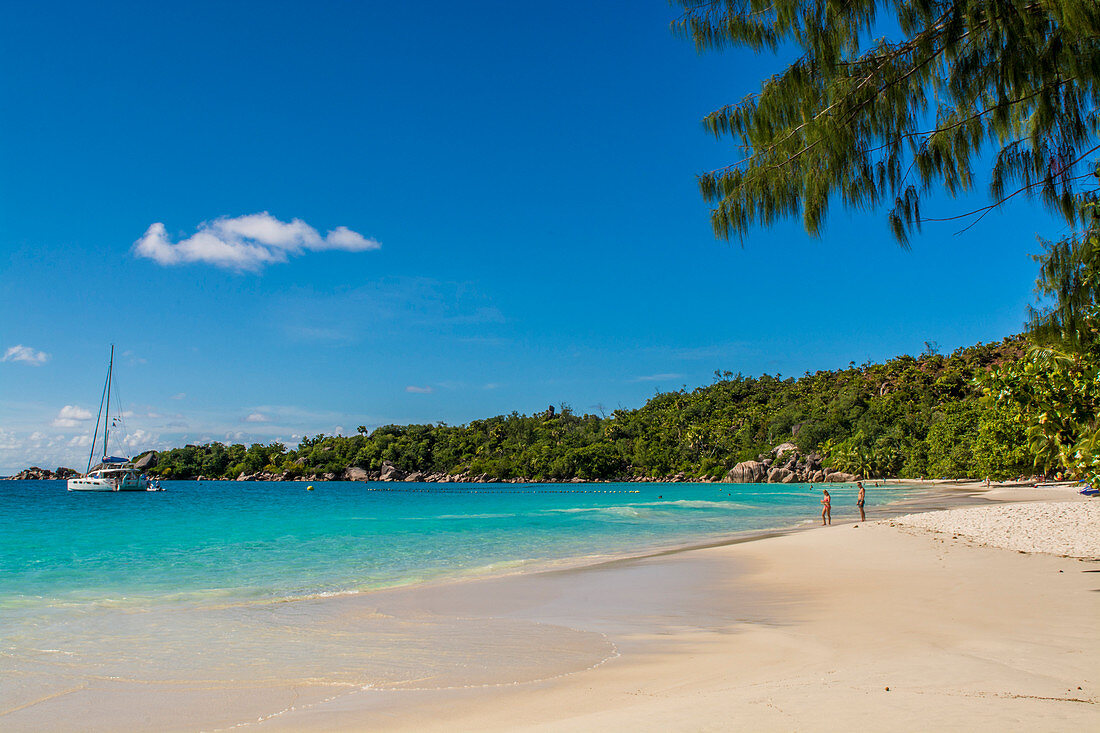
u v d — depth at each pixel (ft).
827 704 14.71
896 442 321.93
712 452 418.10
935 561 44.83
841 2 16.65
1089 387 29.94
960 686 16.22
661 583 41.75
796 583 39.50
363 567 54.44
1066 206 18.47
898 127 18.02
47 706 18.58
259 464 538.47
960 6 16.29
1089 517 62.64
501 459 459.32
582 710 16.67
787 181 18.47
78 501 199.93
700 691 17.76
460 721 16.35
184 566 55.47
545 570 50.31
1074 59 16.25
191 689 20.13
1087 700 14.56
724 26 18.06
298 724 16.74
